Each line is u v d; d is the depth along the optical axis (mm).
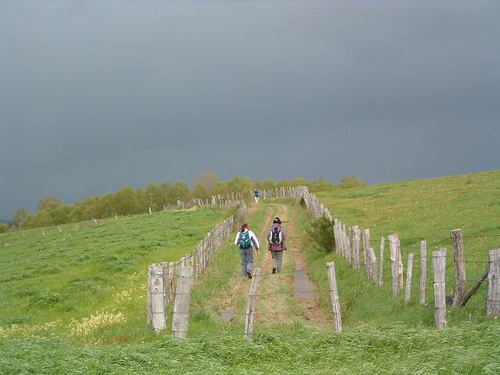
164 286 19672
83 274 30656
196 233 42781
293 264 30016
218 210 62938
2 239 83312
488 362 10406
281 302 20875
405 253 24656
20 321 21812
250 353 12961
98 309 22609
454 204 38969
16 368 11711
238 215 45969
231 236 41219
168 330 16219
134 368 11906
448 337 12305
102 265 31688
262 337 14062
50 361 12242
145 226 52312
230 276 24781
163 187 128875
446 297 16031
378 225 35812
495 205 35219
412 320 15086
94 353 12930
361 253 27016
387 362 11414
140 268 30781
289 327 16406
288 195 89875
